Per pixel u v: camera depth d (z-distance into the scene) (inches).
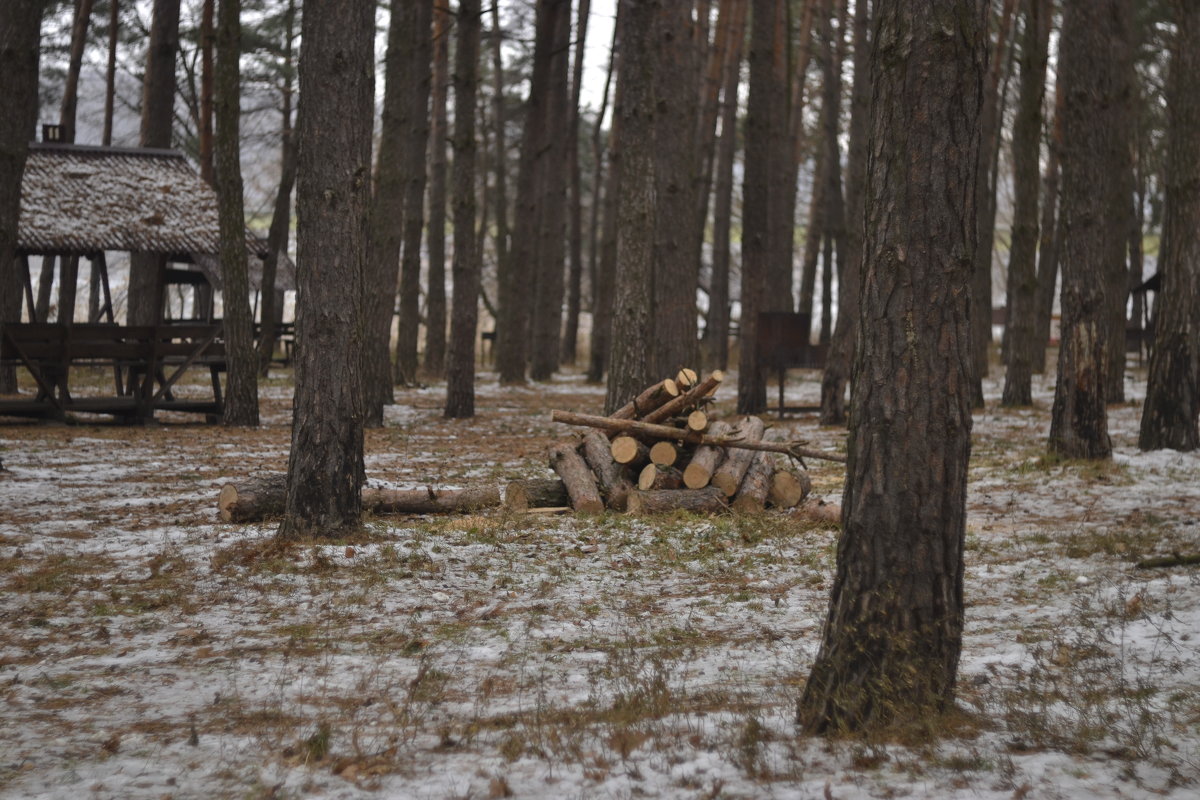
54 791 169.0
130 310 994.1
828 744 184.4
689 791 165.3
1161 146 1398.9
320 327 371.6
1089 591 305.1
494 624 279.3
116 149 920.9
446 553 355.3
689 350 732.0
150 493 474.3
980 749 180.5
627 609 297.1
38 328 740.0
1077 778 167.0
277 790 167.8
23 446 615.5
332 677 234.7
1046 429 778.8
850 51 1405.0
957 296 188.4
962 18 185.3
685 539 389.1
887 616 190.4
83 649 255.0
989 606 297.0
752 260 915.4
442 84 1397.6
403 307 1254.9
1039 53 944.9
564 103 1411.2
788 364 909.2
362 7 374.6
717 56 1480.1
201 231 864.3
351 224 374.6
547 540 386.3
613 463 463.2
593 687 223.9
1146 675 222.5
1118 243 935.0
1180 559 327.6
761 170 904.9
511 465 592.1
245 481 413.7
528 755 183.0
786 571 343.9
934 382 189.0
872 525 191.9
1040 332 1364.4
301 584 315.6
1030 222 954.7
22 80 537.0
